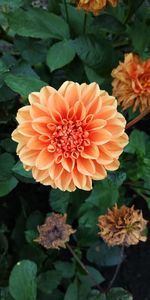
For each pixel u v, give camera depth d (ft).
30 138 1.34
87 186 1.38
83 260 2.16
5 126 2.06
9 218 2.17
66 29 1.86
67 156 1.36
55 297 1.95
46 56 1.89
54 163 1.36
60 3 1.96
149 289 2.19
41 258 1.91
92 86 1.35
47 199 2.18
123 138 1.37
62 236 1.70
